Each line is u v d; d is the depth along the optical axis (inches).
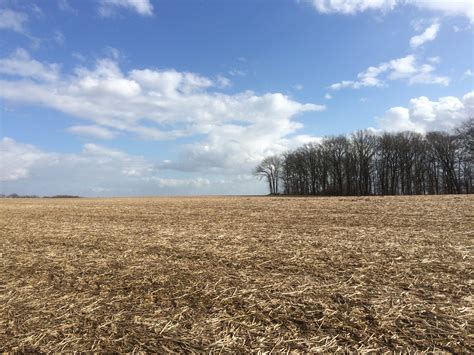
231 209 1021.2
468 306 206.4
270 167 4473.4
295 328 187.2
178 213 920.3
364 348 163.0
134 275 300.4
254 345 170.7
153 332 189.8
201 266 323.6
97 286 274.5
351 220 635.5
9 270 335.9
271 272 294.4
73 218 848.3
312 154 3954.2
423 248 365.1
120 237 510.0
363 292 236.1
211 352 165.8
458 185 3201.3
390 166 3553.2
